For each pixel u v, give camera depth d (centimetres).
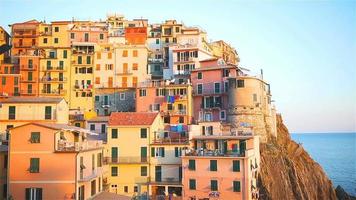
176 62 9638
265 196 6319
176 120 8250
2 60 10019
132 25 12381
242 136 6469
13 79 9412
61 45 10662
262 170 6812
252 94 7875
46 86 9631
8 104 6316
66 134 5044
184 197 6100
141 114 7162
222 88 8431
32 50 9988
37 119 6281
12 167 4572
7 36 11281
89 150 5072
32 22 10912
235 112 7856
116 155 6744
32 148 4597
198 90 8719
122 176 6700
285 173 7306
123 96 9638
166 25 11325
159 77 10325
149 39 11281
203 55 9862
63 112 6694
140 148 6744
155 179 6650
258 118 7844
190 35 11000
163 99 8481
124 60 9950
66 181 4547
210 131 7294
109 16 12712
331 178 15900
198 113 8600
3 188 4841
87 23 11938
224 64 8956
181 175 6556
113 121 6925
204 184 6003
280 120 10006
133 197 5975
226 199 5847
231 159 5881
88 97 9681
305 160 8856
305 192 7438
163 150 6681
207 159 6022
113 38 10994
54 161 4581
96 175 5228
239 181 5809
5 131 6169
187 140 6719
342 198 9094
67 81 9706
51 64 9719
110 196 5181
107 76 9912
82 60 9869
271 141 8138
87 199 4916
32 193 4541
